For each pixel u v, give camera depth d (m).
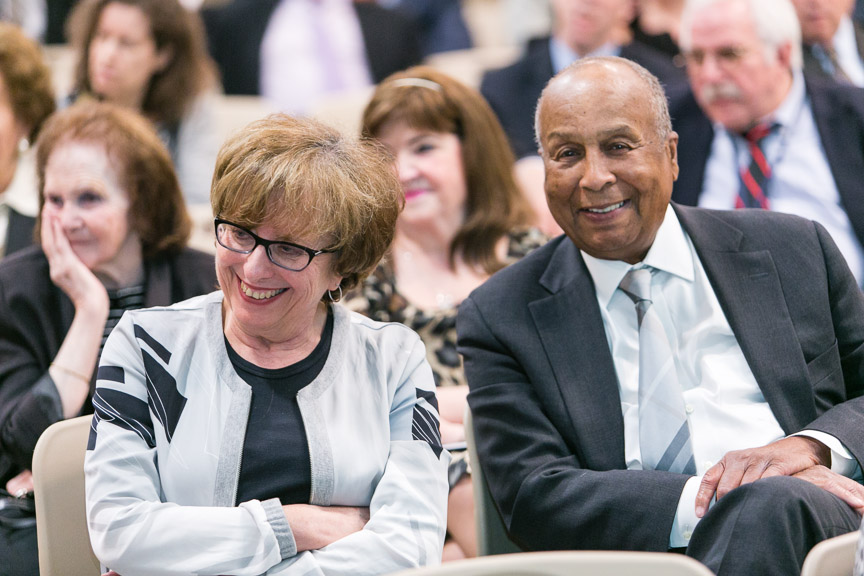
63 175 4.23
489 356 3.51
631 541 3.09
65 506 3.06
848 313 3.58
